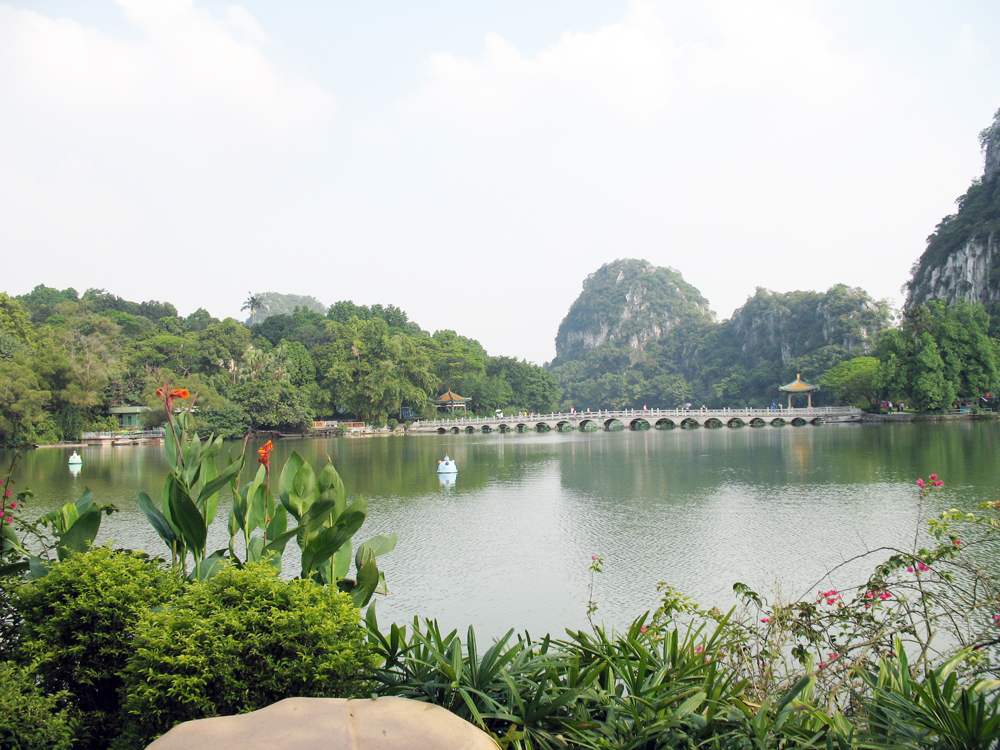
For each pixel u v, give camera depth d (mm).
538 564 23062
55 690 5812
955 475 40125
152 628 5152
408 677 5828
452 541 26734
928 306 97250
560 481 44250
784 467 48281
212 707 4859
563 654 6039
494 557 24094
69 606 5664
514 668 5773
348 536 6762
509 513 32844
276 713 4305
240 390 88875
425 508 34531
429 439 90062
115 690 5711
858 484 38594
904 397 89375
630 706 5332
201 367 99625
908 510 30375
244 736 4008
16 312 91312
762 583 20125
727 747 5035
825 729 5043
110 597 5707
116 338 99062
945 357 88875
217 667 4918
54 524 7598
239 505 7754
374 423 101188
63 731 5102
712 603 18359
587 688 5441
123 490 39344
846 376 114438
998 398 93938
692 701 4969
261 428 92750
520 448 73000
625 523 29781
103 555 6172
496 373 137750
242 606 5277
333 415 106625
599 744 4863
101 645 5691
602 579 21125
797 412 106562
